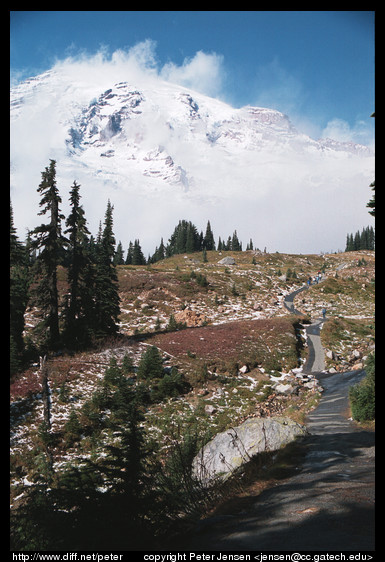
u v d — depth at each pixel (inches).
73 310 1664.6
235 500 249.1
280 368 1770.4
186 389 1425.9
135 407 292.8
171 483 266.1
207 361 1696.6
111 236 1904.5
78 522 206.8
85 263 1696.6
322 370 1769.2
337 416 789.2
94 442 987.9
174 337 2026.3
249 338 2054.6
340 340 2266.2
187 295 3161.9
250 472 320.2
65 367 1428.4
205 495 269.7
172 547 179.6
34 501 228.4
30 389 1243.2
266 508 220.1
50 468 830.5
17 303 1460.4
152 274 3548.2
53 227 1533.0
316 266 5442.9
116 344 1749.5
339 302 3496.6
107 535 196.9
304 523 183.6
